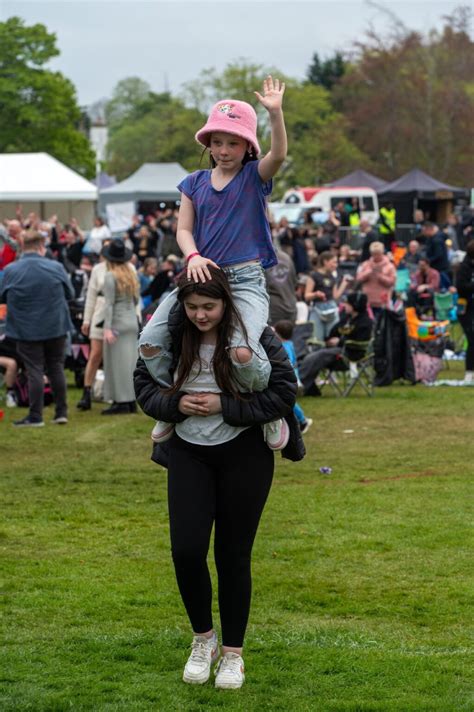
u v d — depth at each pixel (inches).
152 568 307.9
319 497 393.4
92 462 465.7
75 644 245.6
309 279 745.6
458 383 728.3
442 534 340.8
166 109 3978.8
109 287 593.0
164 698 213.2
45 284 548.1
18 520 363.3
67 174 1550.2
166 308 212.5
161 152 3718.0
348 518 361.7
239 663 219.5
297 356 671.1
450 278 973.2
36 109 2930.6
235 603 217.6
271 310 617.9
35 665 231.9
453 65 2847.0
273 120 207.3
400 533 342.6
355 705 208.8
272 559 316.5
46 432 542.6
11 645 245.0
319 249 1117.1
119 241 602.5
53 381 565.0
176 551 211.8
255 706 209.2
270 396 209.8
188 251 210.7
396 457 474.6
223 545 217.5
